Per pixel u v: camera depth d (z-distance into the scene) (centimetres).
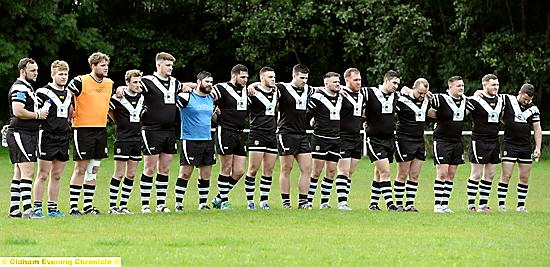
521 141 3366
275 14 7044
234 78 3253
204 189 3250
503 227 2684
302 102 3256
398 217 2925
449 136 3253
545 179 4894
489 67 6825
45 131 2872
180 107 3123
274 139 3291
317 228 2611
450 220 2853
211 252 2117
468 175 5025
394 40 6650
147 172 3103
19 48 7062
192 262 1980
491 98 3306
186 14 7919
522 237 2459
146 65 8038
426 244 2283
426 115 3250
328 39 7406
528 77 6531
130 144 3077
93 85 2959
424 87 3216
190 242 2283
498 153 3331
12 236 2369
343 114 3281
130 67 7912
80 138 2956
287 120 3259
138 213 3039
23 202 2844
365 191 4272
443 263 1988
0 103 7562
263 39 7244
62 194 4003
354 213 3039
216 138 3262
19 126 2816
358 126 3309
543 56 6619
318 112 3281
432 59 6975
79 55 7819
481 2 6544
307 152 3291
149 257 2039
